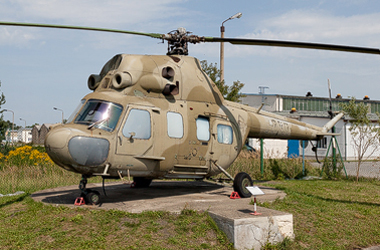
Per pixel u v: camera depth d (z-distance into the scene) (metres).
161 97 9.39
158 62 9.54
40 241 6.30
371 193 12.94
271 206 9.15
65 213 7.57
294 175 18.94
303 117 35.47
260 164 19.02
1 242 6.27
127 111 8.47
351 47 8.44
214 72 21.05
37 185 12.81
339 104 17.92
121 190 11.51
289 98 45.53
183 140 9.50
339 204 10.30
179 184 13.34
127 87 8.86
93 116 8.17
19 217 7.67
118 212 7.54
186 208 7.98
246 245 6.72
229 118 11.21
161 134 8.97
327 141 33.22
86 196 8.36
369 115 39.41
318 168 20.23
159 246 6.29
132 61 9.05
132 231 6.77
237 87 20.97
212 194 10.93
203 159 10.10
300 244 7.25
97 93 8.61
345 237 7.91
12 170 14.34
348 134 32.41
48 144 7.64
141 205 8.45
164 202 8.98
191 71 10.38
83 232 6.68
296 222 8.29
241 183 10.21
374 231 8.41
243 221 6.73
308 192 12.30
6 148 20.06
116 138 8.15
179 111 9.62
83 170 7.93
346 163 28.56
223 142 10.80
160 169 9.10
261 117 12.63
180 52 10.63
